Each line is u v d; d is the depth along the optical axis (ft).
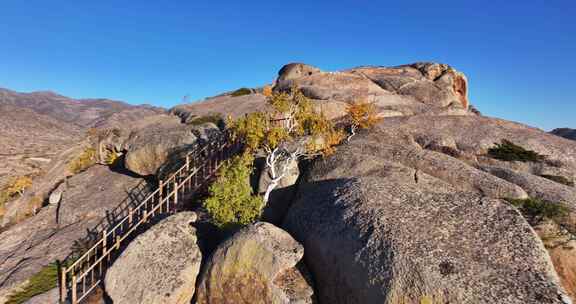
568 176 63.87
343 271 31.09
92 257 51.78
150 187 71.82
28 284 48.39
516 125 85.71
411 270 26.71
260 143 48.52
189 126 86.33
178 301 33.99
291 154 49.62
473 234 30.35
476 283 25.39
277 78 170.19
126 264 37.11
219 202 43.91
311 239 36.40
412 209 34.06
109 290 36.09
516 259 27.48
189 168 63.41
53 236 62.64
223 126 86.38
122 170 86.48
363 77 136.67
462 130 78.79
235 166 47.93
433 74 151.02
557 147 72.49
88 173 89.20
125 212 64.59
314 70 165.68
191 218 41.83
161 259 36.58
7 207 101.09
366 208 34.76
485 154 70.69
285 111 50.65
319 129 50.03
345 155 53.26
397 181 42.45
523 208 41.39
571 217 40.50
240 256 32.89
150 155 74.69
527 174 56.85
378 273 27.96
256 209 44.47
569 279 33.53
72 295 39.91
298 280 33.45
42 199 95.20
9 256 60.34
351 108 72.18
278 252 32.50
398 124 81.66
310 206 41.96
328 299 31.78
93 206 68.90
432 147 71.41
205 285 34.14
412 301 25.48
